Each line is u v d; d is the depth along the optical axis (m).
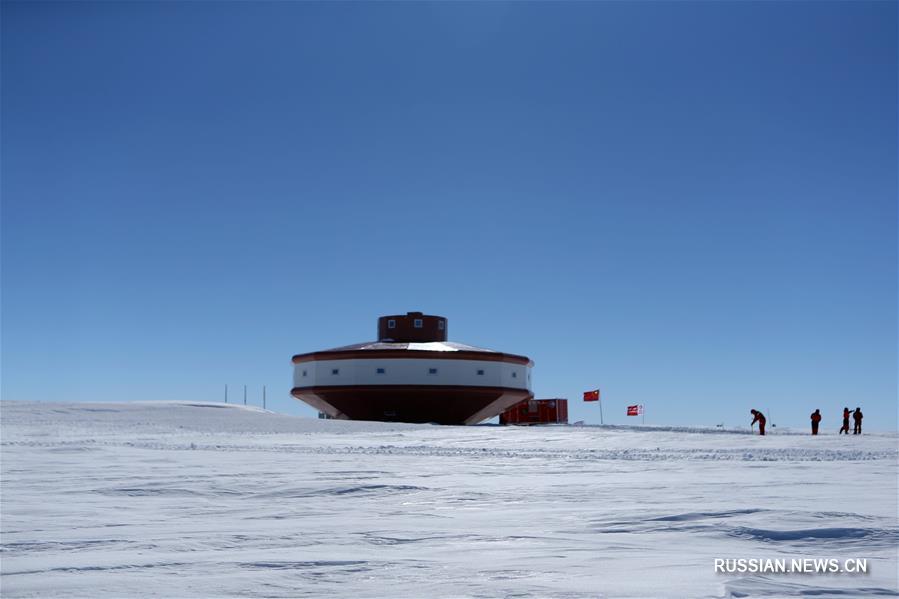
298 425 49.09
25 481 15.09
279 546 7.48
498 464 20.20
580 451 27.33
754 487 13.16
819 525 8.27
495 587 5.44
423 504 11.43
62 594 5.34
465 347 71.25
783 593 5.09
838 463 19.78
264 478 15.62
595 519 9.21
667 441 33.19
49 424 45.81
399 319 73.00
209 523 9.34
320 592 5.36
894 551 6.90
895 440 31.75
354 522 9.34
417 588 5.45
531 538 7.86
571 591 5.26
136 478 15.69
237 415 55.44
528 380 73.94
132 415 53.41
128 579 5.82
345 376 67.25
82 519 9.75
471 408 67.69
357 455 24.48
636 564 6.27
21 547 7.44
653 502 11.02
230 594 5.32
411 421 67.81
